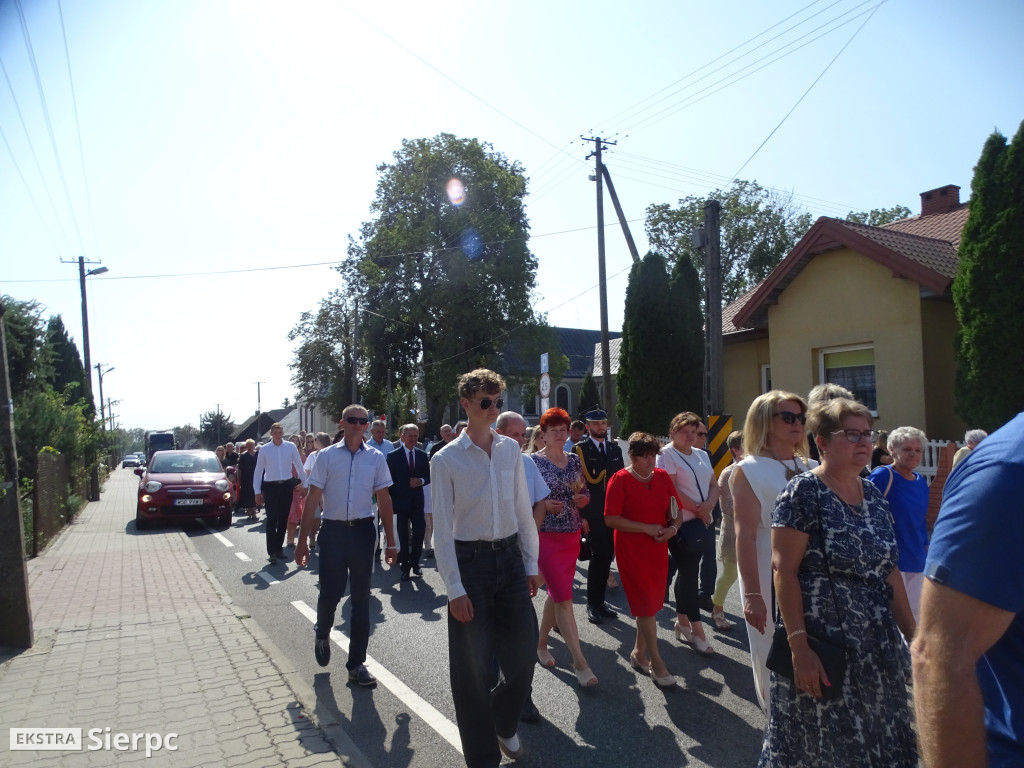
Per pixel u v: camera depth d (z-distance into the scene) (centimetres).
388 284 3694
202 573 905
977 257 1052
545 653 547
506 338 3494
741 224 3959
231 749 385
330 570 513
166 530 1400
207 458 1602
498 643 384
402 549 868
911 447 486
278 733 406
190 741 395
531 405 4469
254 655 549
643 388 1728
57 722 421
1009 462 146
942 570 150
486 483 378
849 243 1327
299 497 771
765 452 375
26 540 1075
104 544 1188
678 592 586
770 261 3938
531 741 414
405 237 3525
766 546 367
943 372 1273
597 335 5522
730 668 530
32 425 1391
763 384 1692
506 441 394
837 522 271
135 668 518
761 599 355
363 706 471
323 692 497
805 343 1462
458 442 384
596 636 620
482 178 3622
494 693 389
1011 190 1020
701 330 1752
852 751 256
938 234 1645
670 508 514
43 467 1167
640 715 448
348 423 523
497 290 3503
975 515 147
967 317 1077
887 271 1305
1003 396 1025
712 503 577
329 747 388
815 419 286
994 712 153
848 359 1405
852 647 262
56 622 652
